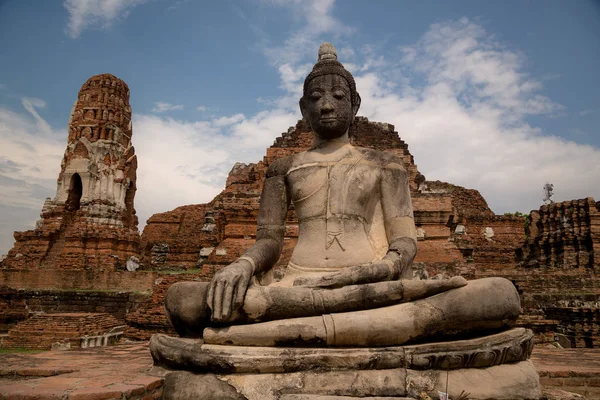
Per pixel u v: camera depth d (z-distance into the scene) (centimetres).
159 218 4162
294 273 689
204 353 556
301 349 555
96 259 2741
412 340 565
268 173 780
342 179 719
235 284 581
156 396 543
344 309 583
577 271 2686
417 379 532
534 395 545
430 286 580
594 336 1902
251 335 565
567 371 788
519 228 3853
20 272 2509
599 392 766
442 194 1750
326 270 675
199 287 629
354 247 688
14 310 2056
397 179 731
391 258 636
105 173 2962
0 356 843
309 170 738
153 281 2489
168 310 643
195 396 543
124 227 2956
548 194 3316
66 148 3077
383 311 568
